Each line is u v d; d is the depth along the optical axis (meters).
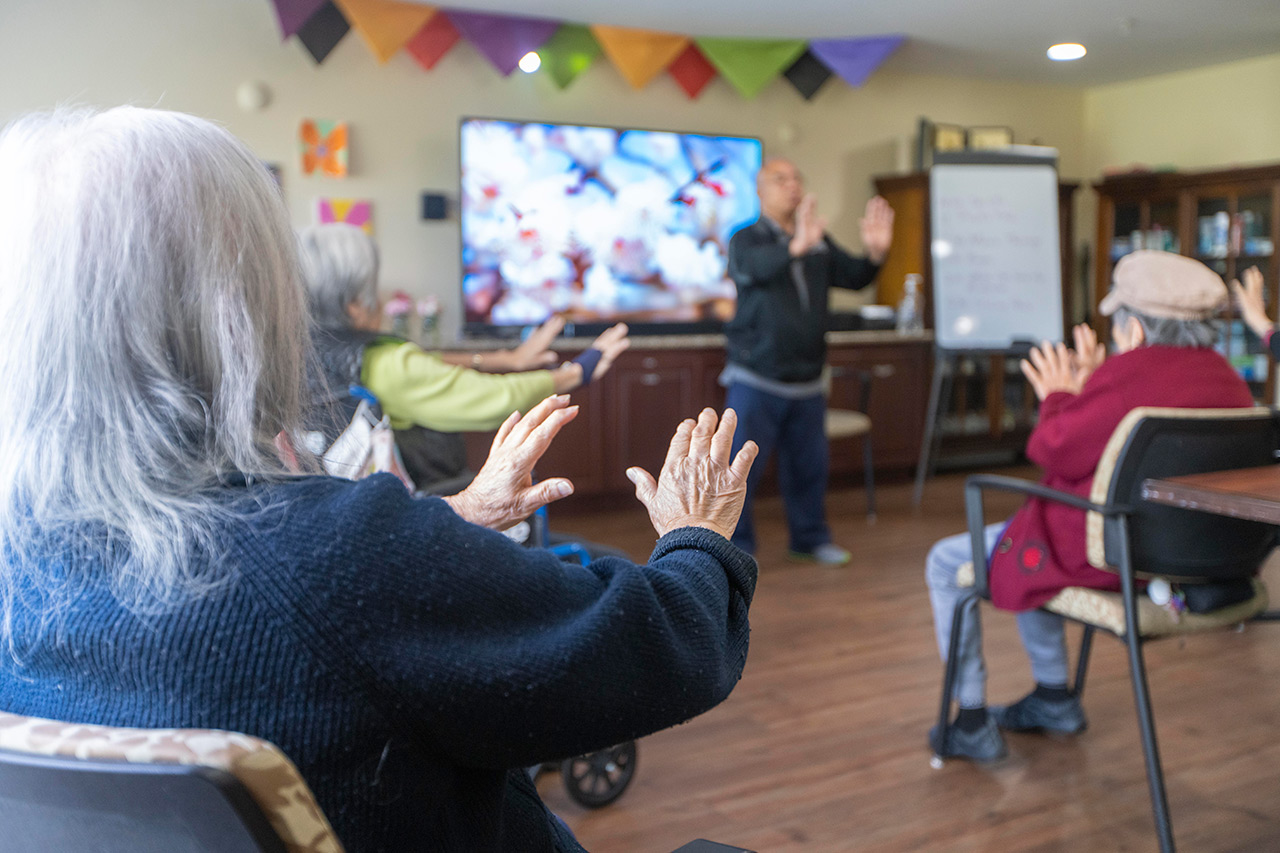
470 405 1.73
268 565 0.54
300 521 0.56
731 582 0.73
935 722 2.40
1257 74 5.45
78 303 0.58
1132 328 1.93
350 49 4.49
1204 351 1.90
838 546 4.12
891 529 4.41
